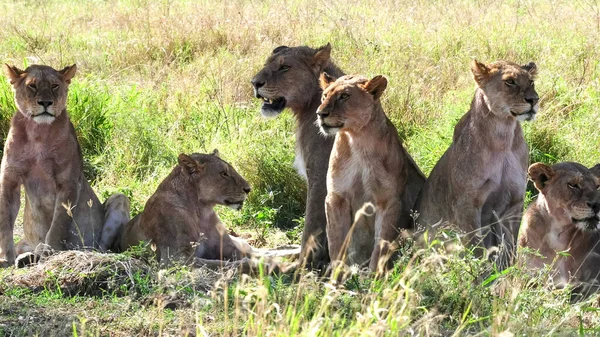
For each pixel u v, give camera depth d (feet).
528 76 34.60
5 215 39.60
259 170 48.93
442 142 49.70
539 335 27.25
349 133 36.01
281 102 41.81
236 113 58.23
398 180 36.96
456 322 29.66
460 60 67.82
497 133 35.06
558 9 86.58
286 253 41.04
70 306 31.45
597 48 67.21
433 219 37.09
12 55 79.41
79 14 101.76
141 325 29.35
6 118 55.16
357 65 64.80
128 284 33.50
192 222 38.99
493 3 91.56
